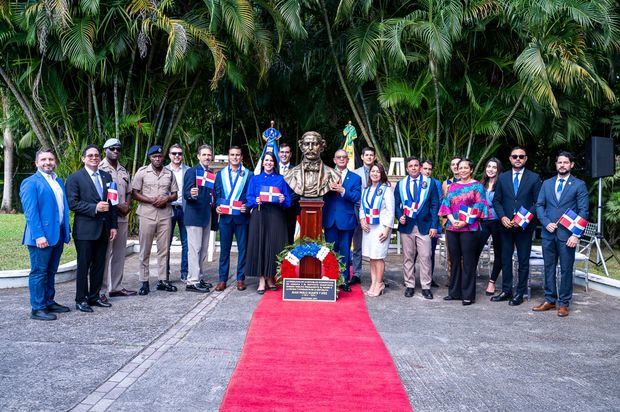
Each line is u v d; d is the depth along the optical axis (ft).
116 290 22.70
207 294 23.25
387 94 34.88
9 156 70.23
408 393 12.63
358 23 37.04
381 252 23.53
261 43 35.83
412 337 17.22
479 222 22.27
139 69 38.81
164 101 40.04
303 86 44.27
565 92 35.83
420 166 24.36
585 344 16.84
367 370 13.78
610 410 11.86
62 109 36.88
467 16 32.78
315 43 40.50
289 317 19.15
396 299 23.15
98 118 37.91
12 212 70.38
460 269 23.12
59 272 25.52
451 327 18.58
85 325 18.02
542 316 20.49
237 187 23.91
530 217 21.56
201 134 47.83
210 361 14.53
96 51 34.53
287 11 33.40
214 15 33.76
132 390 12.53
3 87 39.47
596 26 32.30
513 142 43.65
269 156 23.44
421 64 37.32
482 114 36.24
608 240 40.65
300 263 22.84
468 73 38.06
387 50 35.27
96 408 11.53
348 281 24.18
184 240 26.43
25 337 16.57
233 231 24.41
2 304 20.85
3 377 13.28
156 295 22.97
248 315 19.58
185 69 37.37
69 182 19.81
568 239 20.52
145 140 40.73
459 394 12.62
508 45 36.70
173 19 32.94
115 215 20.93
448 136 38.58
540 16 29.30
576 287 26.50
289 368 13.83
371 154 26.02
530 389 13.00
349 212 23.99
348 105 45.29
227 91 43.75
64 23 30.12
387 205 23.35
